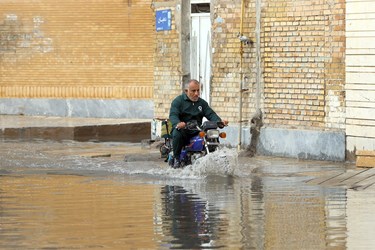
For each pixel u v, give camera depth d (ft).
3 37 209.36
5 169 124.36
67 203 93.35
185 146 120.47
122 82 200.75
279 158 133.90
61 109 205.98
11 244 73.00
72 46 204.54
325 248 71.15
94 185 107.55
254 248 71.36
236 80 140.97
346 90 126.62
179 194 99.76
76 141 168.14
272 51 135.95
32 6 207.10
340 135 127.44
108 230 78.54
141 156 134.92
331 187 104.78
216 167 117.60
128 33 199.82
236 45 140.77
